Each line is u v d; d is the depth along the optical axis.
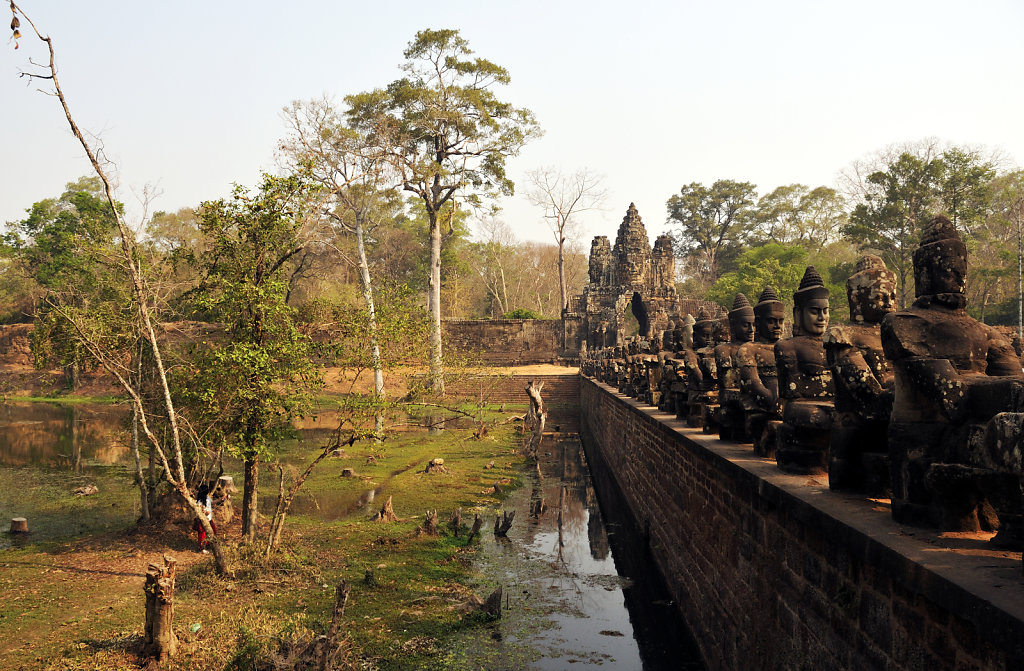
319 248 35.25
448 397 30.98
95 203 54.03
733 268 92.69
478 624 11.41
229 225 14.52
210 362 14.59
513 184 48.56
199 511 12.92
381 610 11.60
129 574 13.30
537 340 61.75
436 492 21.86
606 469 25.00
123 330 15.48
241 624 10.56
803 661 6.07
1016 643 3.13
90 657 9.55
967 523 4.86
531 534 17.53
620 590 13.43
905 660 4.34
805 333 8.13
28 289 61.44
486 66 46.16
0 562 14.14
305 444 31.03
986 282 45.78
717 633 9.16
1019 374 5.28
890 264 45.25
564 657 10.26
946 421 5.11
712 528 9.59
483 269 90.44
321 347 15.15
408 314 15.77
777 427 7.81
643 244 59.88
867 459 6.17
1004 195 48.00
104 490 22.02
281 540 15.18
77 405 49.44
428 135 45.50
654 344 22.86
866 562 4.80
